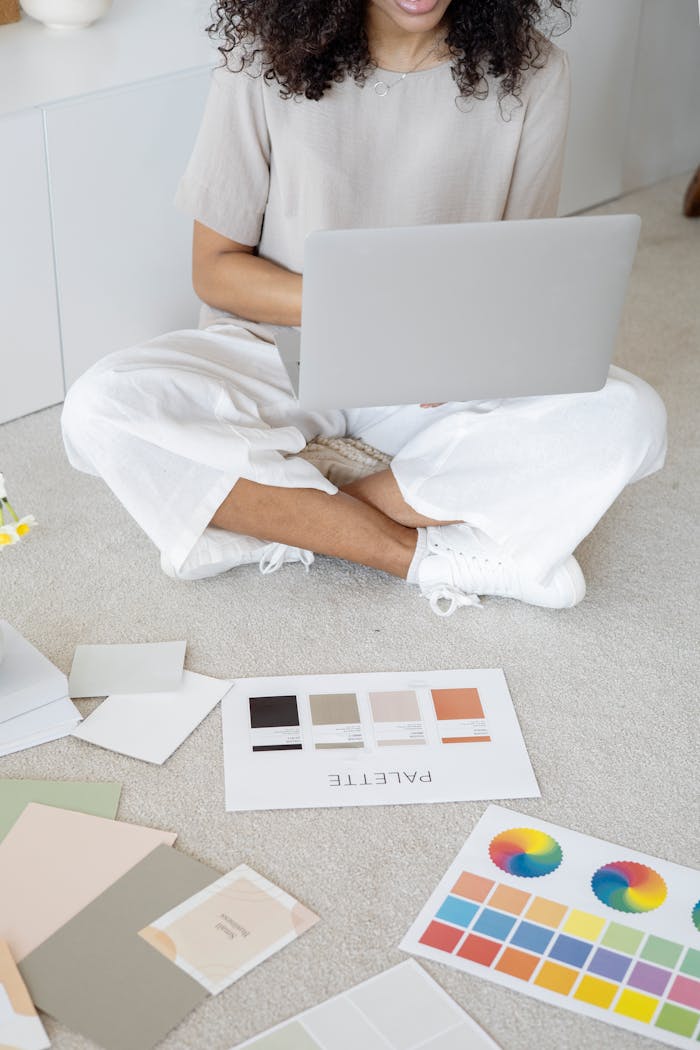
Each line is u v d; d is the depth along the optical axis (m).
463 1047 1.25
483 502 1.78
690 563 1.98
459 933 1.37
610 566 1.96
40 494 2.05
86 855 1.43
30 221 2.10
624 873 1.45
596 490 1.73
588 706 1.69
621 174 3.19
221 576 1.88
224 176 1.80
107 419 1.66
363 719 1.63
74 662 1.70
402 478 1.82
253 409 1.76
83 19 2.38
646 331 2.63
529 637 1.80
